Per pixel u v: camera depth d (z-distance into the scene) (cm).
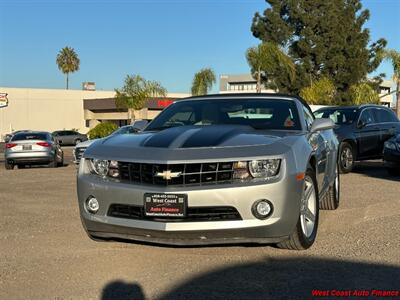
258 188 479
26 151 1811
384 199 870
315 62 4950
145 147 515
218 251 548
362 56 4931
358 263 507
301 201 515
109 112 5934
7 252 557
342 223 686
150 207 486
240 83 9075
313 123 613
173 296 425
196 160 484
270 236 486
